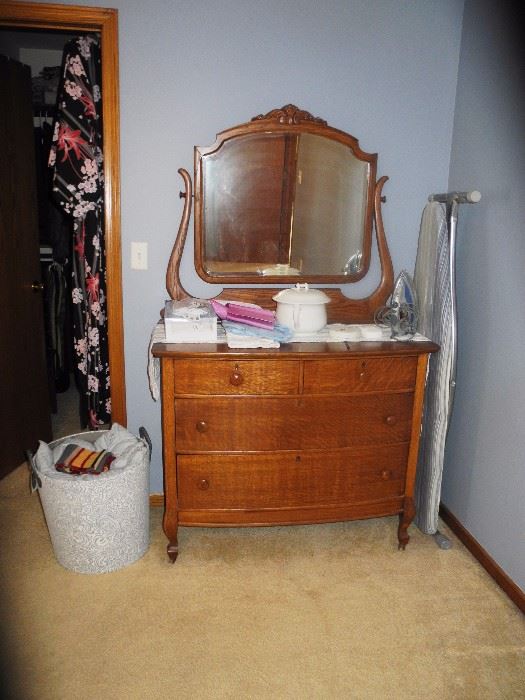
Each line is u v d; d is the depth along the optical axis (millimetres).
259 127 2234
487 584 2131
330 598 2043
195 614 1950
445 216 2217
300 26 2219
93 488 2012
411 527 2494
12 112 2654
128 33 2150
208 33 2184
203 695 1644
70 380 4152
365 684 1690
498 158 2070
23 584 2068
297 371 2051
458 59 2330
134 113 2223
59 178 2295
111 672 1711
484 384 2229
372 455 2197
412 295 2361
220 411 2064
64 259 3678
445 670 1741
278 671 1730
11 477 2822
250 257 2367
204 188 2271
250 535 2396
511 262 2023
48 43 3605
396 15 2260
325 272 2426
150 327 2439
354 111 2324
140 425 2541
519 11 1906
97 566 2119
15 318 2791
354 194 2359
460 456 2430
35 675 1690
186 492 2143
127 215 2316
